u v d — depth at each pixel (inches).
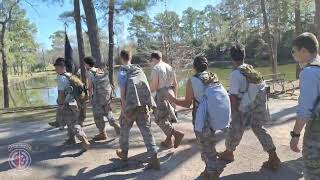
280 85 598.5
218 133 315.0
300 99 157.5
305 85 155.9
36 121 430.9
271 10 1310.3
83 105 315.3
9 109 560.4
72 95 297.9
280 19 1343.5
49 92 2009.1
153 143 256.4
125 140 267.4
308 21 1582.2
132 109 253.1
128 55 258.7
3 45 1440.7
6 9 1393.9
